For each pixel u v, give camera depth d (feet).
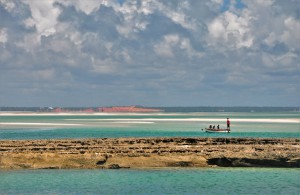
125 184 264.72
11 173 281.74
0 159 291.99
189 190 256.73
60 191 251.60
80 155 298.35
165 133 565.53
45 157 296.10
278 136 526.16
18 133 565.12
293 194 251.80
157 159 300.61
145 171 289.74
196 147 322.55
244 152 306.96
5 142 339.77
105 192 250.78
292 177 280.72
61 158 296.10
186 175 282.97
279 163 301.22
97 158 296.10
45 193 248.11
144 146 323.16
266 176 282.36
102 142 345.51
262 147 323.78
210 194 250.57
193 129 649.61
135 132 584.81
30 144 331.16
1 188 255.29
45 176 276.62
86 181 268.62
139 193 250.57
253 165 301.43
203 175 283.59
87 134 551.18
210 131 579.07
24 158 294.25
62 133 565.53
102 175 280.72
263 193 252.42
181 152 309.01
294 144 347.36
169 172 288.71
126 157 300.40
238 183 269.44
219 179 276.00
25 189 254.27
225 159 302.04
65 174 281.33
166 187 261.24
